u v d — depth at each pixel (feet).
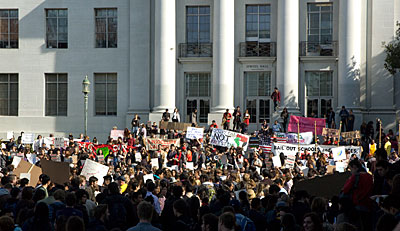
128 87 151.02
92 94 152.97
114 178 62.23
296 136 108.58
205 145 115.44
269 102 146.30
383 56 140.87
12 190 42.75
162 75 143.33
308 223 28.35
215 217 29.40
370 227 34.91
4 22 156.35
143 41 149.28
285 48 138.82
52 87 155.22
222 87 140.56
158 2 143.64
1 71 155.94
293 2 139.03
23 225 34.40
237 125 132.46
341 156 87.15
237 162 92.58
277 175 60.03
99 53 152.15
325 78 144.87
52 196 40.19
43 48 154.40
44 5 154.20
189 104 150.00
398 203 29.04
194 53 148.56
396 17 141.18
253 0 146.51
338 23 143.02
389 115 139.85
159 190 50.19
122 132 124.57
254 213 38.14
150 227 29.53
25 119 154.61
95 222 34.35
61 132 153.17
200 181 57.93
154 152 93.20
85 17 152.97
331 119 131.85
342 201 35.50
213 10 147.84
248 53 146.51
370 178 35.86
